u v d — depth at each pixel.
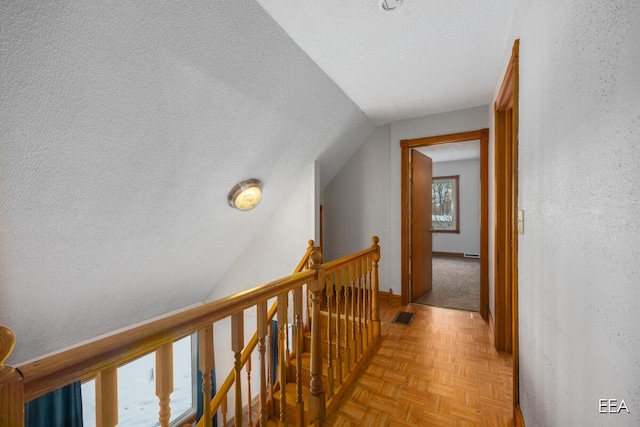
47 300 1.78
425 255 3.70
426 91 2.45
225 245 2.79
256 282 3.10
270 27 1.49
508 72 1.59
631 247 0.50
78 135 1.21
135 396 3.18
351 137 3.17
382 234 3.46
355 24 1.54
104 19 0.99
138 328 0.72
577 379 0.73
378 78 2.18
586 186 0.68
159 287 2.55
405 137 3.21
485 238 2.80
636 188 0.48
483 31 1.62
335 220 3.75
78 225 1.53
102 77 1.12
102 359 0.65
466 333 2.52
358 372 1.94
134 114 1.31
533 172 1.14
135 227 1.84
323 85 2.13
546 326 0.98
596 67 0.63
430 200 3.85
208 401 0.94
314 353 1.52
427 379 1.86
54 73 1.00
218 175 2.01
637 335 0.48
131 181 1.56
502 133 2.22
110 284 2.07
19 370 0.53
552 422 0.92
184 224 2.15
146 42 1.13
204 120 1.60
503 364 2.02
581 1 0.70
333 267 1.73
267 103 1.83
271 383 1.78
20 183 1.17
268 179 2.50
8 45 0.88
